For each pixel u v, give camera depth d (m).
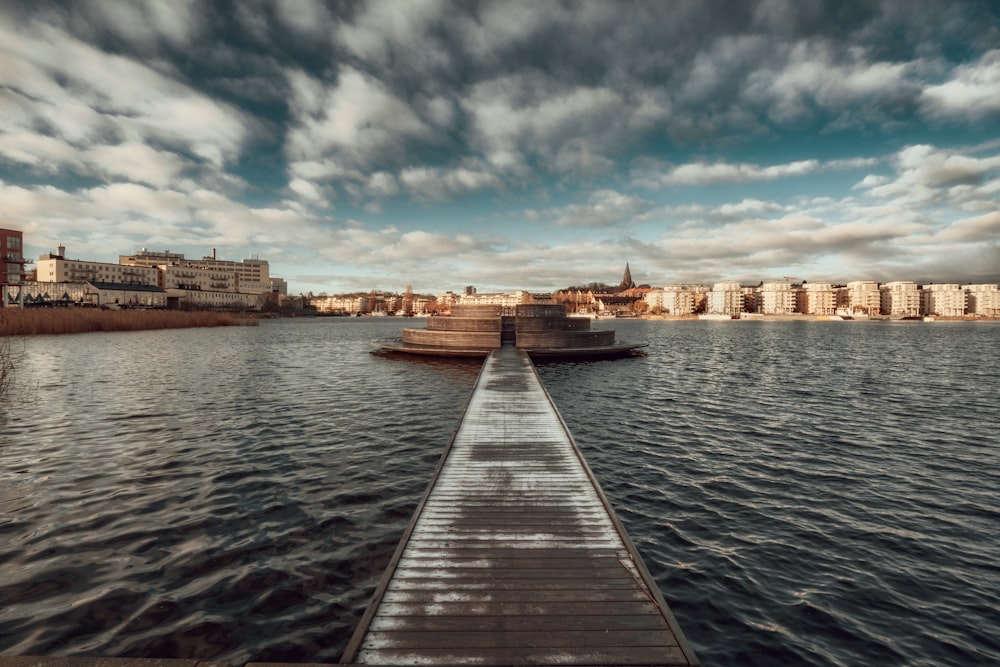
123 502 10.12
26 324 56.06
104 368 30.95
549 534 7.80
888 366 36.88
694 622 6.72
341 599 6.94
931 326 145.62
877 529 9.48
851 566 8.16
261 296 188.25
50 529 8.87
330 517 9.50
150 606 6.68
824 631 6.57
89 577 7.35
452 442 12.80
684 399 22.59
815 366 36.78
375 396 22.23
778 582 7.68
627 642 5.29
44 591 6.96
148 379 26.89
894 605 7.14
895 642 6.38
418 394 22.70
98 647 5.89
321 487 11.06
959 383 28.12
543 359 37.34
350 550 8.25
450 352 37.78
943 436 16.33
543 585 6.35
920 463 13.48
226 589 7.11
